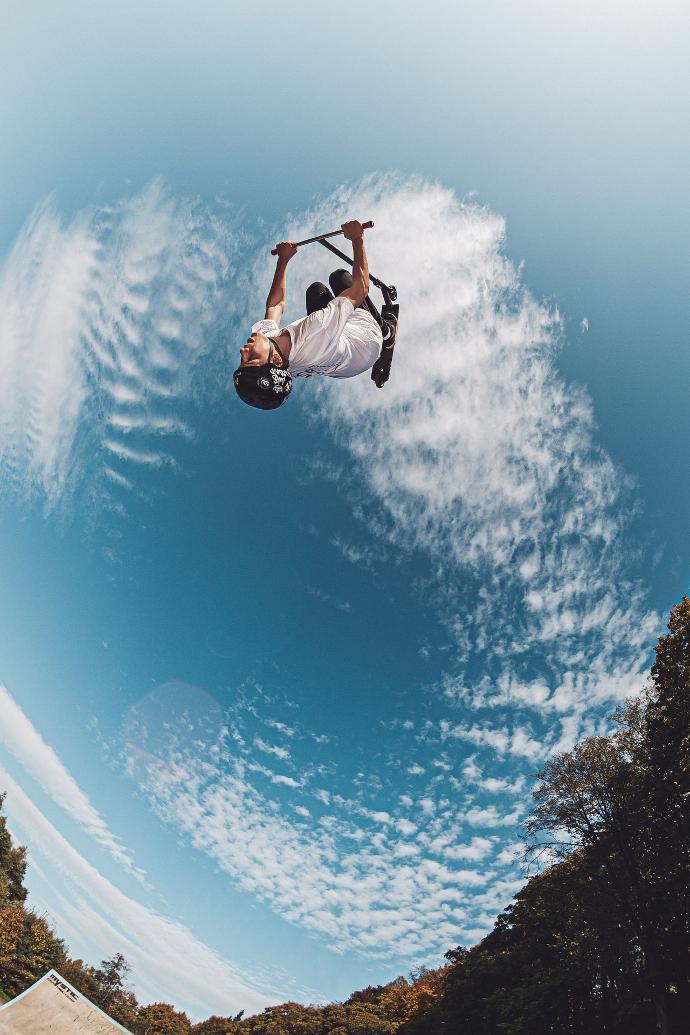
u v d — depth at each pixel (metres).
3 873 79.38
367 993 86.25
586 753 30.38
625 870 28.45
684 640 27.34
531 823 30.72
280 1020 86.25
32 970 70.75
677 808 26.42
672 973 26.12
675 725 26.20
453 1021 37.72
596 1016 29.42
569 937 30.88
